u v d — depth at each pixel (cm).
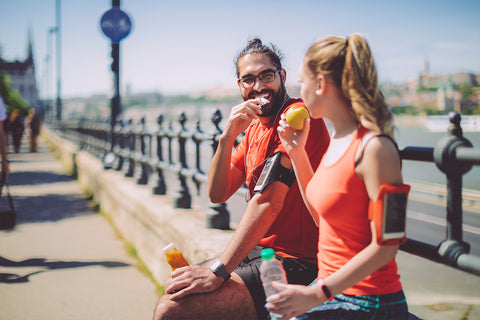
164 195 529
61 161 1830
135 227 514
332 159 147
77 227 652
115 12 835
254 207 182
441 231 614
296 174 177
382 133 136
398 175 133
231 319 174
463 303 285
